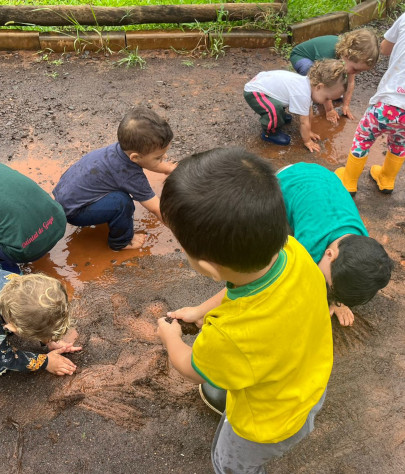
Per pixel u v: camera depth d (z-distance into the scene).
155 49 4.40
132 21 4.25
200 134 3.54
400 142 2.83
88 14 4.16
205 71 4.19
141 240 2.78
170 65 4.24
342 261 1.70
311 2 4.73
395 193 3.16
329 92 3.20
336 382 2.17
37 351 2.26
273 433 1.34
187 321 2.21
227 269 1.09
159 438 1.98
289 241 1.28
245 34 4.40
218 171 1.02
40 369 2.14
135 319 2.40
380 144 3.55
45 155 3.28
